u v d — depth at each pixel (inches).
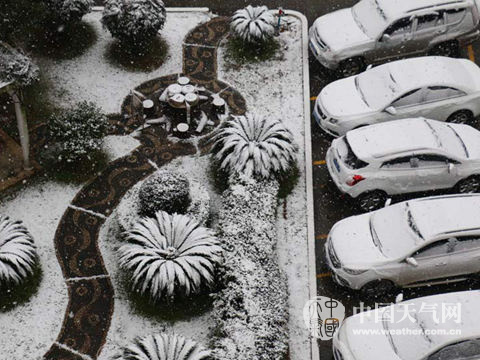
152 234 457.7
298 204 534.9
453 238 453.7
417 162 513.0
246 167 517.0
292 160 542.3
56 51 653.3
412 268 457.7
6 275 438.3
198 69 651.5
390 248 459.8
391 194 528.1
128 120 595.5
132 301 455.8
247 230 473.4
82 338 437.7
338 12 660.7
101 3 724.0
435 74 569.9
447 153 512.1
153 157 565.0
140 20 624.1
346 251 463.8
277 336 416.8
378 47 632.4
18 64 476.4
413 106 569.6
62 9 628.7
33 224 505.4
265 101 621.3
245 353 398.3
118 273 475.8
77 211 518.3
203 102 615.2
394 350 405.1
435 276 470.6
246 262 450.0
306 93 626.8
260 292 434.6
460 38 652.7
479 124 607.8
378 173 512.4
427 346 397.1
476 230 456.4
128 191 519.2
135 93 620.4
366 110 566.3
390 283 466.3
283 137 542.6
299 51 676.7
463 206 472.4
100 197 530.0
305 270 488.7
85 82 626.8
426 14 623.2
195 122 594.2
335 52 623.8
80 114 538.6
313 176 561.6
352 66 639.8
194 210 501.4
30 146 562.3
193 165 559.2
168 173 496.4
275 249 485.7
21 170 541.6
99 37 675.4
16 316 446.0
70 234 501.0
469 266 468.4
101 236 501.4
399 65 580.7
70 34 670.5
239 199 497.0
